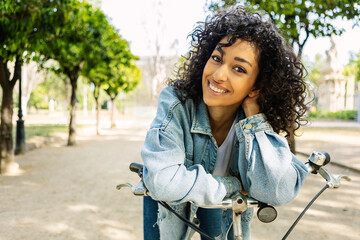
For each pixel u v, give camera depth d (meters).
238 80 1.18
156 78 28.72
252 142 1.18
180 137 1.26
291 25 6.21
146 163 1.11
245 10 1.38
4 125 5.80
